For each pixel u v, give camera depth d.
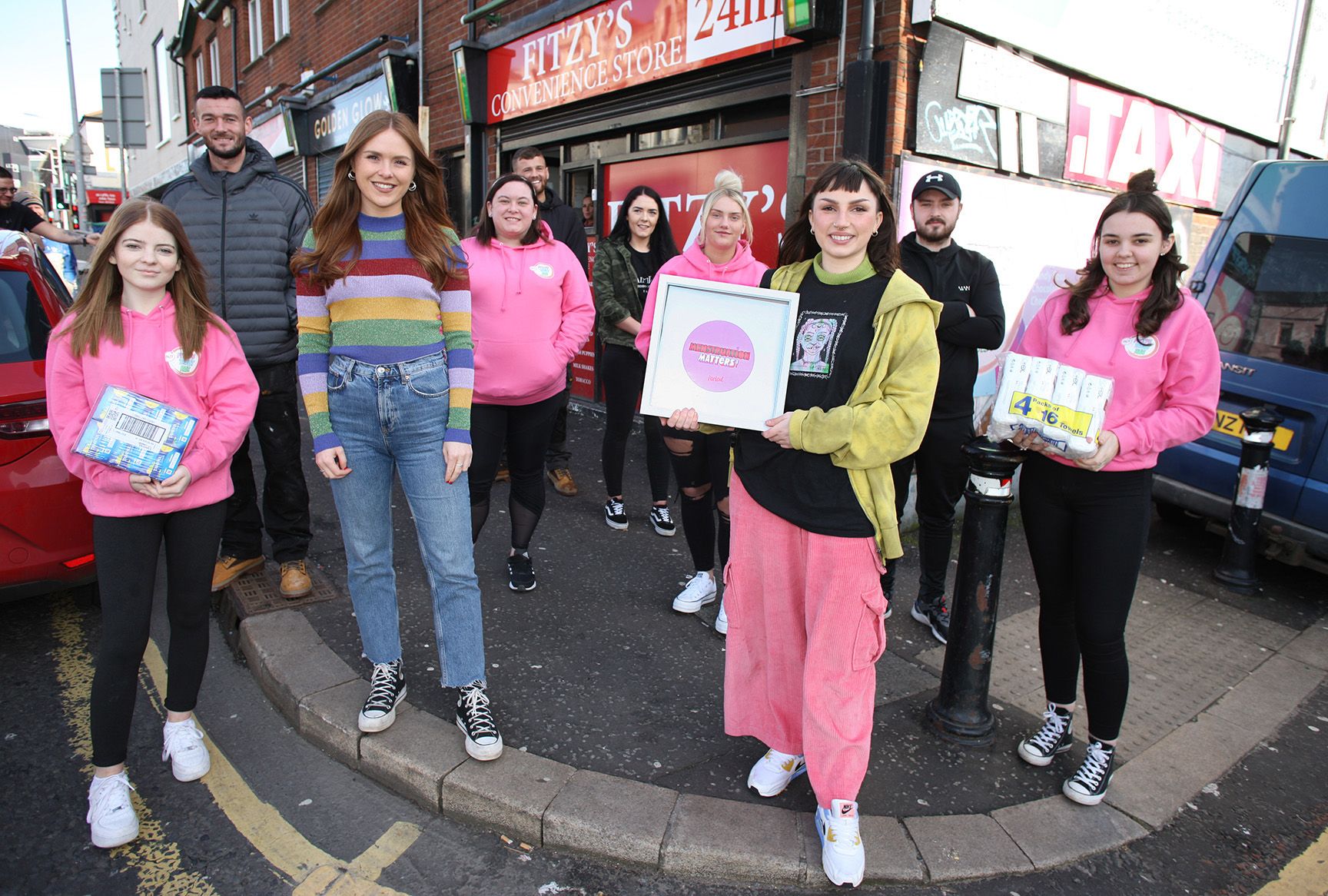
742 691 2.53
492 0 7.34
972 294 3.48
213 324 2.58
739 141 5.75
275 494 3.69
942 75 4.71
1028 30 5.11
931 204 3.41
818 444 2.14
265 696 3.24
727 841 2.35
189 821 2.54
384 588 2.78
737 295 2.30
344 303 2.57
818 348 2.26
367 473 2.65
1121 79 5.95
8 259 3.50
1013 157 5.25
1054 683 2.78
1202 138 7.03
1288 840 2.59
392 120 2.43
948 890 2.32
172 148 20.39
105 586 2.41
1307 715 3.32
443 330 2.69
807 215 2.41
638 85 6.18
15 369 3.27
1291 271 4.53
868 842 2.40
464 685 2.73
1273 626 4.12
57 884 2.28
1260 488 4.45
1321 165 4.52
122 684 2.42
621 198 7.01
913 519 4.99
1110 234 2.51
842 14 4.68
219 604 3.99
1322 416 4.33
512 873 2.36
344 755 2.82
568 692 3.11
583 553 4.49
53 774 2.75
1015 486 5.53
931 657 3.54
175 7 18.62
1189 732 3.13
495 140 8.16
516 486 3.86
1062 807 2.62
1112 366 2.57
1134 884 2.38
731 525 2.47
